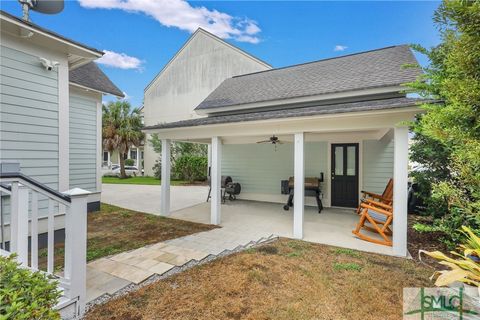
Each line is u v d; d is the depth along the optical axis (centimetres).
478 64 224
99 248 433
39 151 461
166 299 276
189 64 1791
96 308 259
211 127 596
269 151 953
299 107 732
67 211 249
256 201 963
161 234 523
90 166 746
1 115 412
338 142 816
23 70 438
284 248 441
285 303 270
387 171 750
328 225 604
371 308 261
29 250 433
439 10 246
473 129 233
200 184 1583
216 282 314
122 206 838
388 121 421
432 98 367
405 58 695
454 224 359
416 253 421
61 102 492
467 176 244
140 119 1956
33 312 142
